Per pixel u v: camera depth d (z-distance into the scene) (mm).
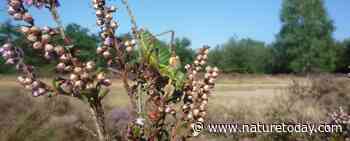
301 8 70688
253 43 86875
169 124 2168
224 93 28188
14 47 1744
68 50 1761
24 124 8945
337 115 6594
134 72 2072
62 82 1760
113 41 1958
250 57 79500
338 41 80188
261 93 27594
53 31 1745
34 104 12234
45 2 1748
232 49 79562
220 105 15164
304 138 8164
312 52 69688
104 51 1932
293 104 11633
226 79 49656
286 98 14742
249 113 12633
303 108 11922
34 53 1754
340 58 78938
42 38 1707
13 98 14031
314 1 70375
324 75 20344
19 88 18281
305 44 70250
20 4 1718
